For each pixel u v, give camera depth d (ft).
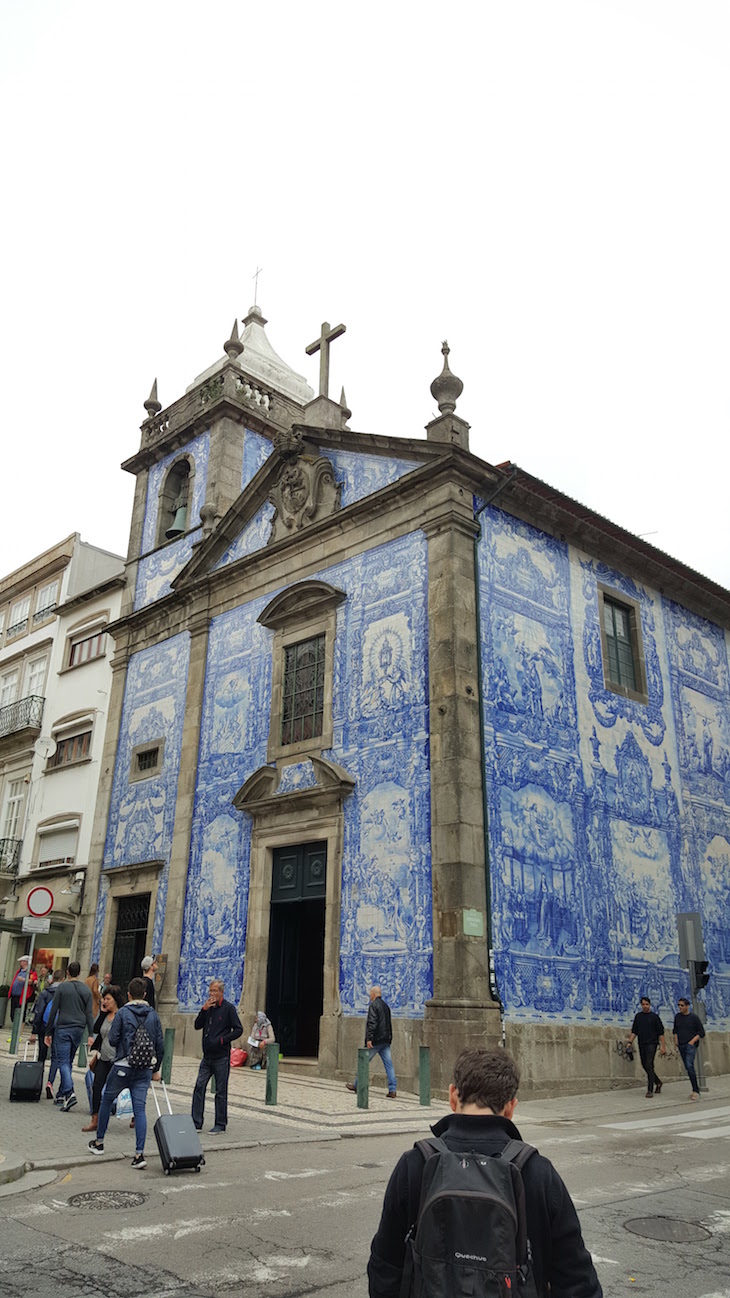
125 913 68.28
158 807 67.46
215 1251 17.65
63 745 85.76
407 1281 7.37
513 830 48.37
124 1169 25.04
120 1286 15.62
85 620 87.86
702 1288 16.33
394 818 48.78
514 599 53.47
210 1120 33.01
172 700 69.77
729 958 61.82
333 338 67.51
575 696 55.77
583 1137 32.94
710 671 69.67
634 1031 48.14
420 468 52.54
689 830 61.72
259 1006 53.67
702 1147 30.63
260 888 55.83
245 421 79.30
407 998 45.11
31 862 83.41
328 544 59.00
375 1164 26.18
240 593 65.92
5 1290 15.33
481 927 44.60
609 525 59.52
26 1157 25.46
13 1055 51.96
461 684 47.98
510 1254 6.92
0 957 83.76
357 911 49.03
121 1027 26.68
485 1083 8.26
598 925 51.93
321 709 55.98
